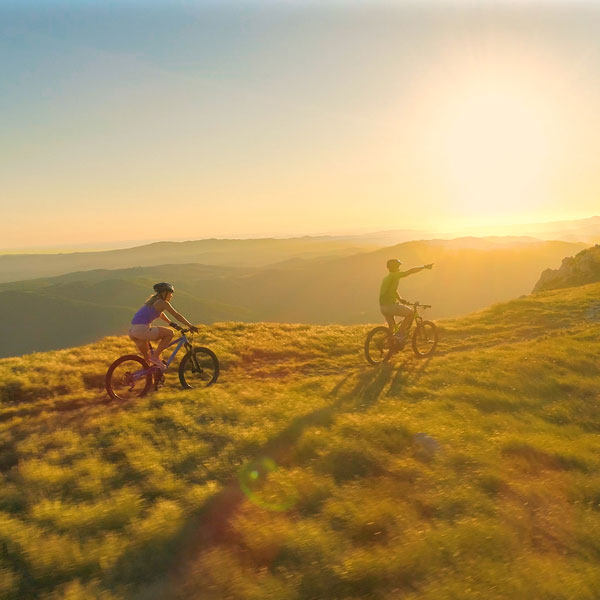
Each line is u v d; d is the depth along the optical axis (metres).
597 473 7.54
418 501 6.53
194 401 10.54
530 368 13.80
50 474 7.05
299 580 4.84
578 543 5.81
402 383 12.80
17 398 11.38
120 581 4.90
